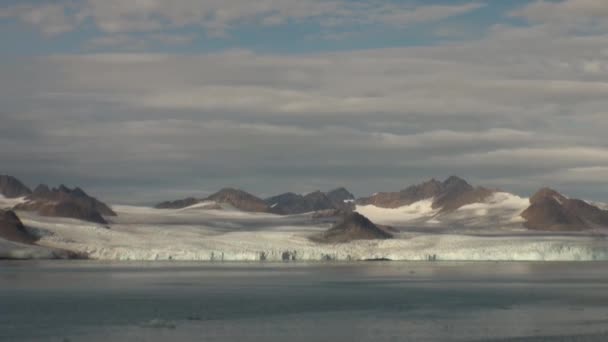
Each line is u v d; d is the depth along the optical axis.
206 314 109.56
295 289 154.12
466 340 86.56
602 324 99.25
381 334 91.44
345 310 115.12
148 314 109.12
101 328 95.50
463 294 143.38
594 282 177.12
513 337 88.56
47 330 94.00
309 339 87.94
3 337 89.19
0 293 140.88
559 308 118.12
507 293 145.75
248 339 87.69
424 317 107.19
